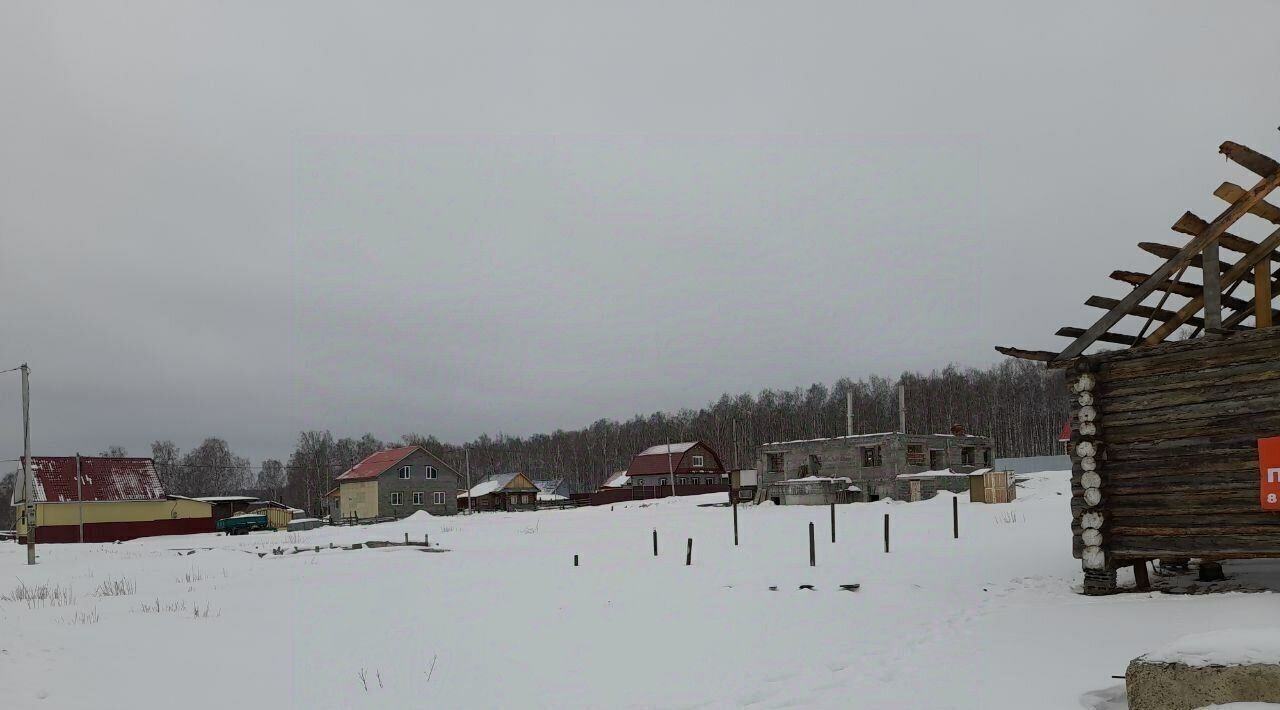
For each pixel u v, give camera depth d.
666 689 9.60
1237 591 13.23
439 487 85.00
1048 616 12.26
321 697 9.60
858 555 20.77
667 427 141.25
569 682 10.07
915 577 16.80
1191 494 13.52
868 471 54.56
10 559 37.72
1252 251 13.63
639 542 29.25
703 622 13.54
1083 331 14.83
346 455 150.50
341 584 20.31
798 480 53.81
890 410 121.31
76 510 64.50
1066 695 8.22
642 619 14.02
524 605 15.91
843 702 8.59
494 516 68.12
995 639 11.05
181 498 68.88
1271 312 13.89
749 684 9.66
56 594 20.33
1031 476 56.62
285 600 17.64
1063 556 18.48
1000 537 23.36
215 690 9.96
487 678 10.35
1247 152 11.90
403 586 19.42
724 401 145.00
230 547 42.44
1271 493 12.53
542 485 112.25
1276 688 6.27
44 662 11.54
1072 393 14.93
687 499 72.25
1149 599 13.11
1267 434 12.82
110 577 25.61
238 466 137.25
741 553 22.98
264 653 12.02
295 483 132.38
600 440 143.50
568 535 35.62
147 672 10.90
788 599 15.18
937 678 9.25
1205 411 13.51
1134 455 14.22
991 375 124.19
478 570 22.30
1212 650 6.81
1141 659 7.16
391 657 11.60
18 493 68.75
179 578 24.31
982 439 58.91
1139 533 14.02
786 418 129.25
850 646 11.39
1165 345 13.94
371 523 69.62
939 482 51.91
